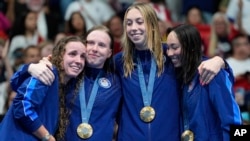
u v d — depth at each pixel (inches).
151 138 523.5
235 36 872.3
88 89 536.7
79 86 537.0
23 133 510.0
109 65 546.3
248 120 668.1
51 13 984.3
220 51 876.6
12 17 995.3
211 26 911.7
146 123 526.0
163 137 524.1
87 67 542.6
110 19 879.7
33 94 503.5
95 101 532.7
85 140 525.3
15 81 524.7
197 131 518.6
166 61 540.4
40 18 964.0
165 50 543.8
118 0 1016.9
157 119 525.7
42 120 512.7
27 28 918.4
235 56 831.7
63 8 999.6
